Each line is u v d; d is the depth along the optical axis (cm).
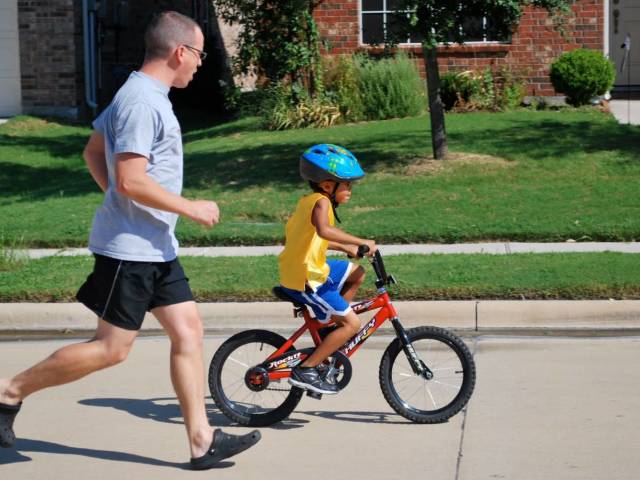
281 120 4662
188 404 1334
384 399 1702
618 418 1555
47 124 5425
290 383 1524
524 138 3934
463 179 3434
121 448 1456
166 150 1295
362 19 5031
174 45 1304
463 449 1426
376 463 1372
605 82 4666
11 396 1328
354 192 3366
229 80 5788
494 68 4947
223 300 2366
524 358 1950
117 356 1315
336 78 4850
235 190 3503
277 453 1426
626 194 3231
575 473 1314
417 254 2733
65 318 2333
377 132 4297
